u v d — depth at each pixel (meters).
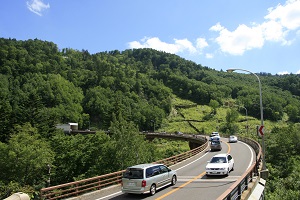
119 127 50.94
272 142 56.81
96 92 187.75
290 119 167.50
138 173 15.97
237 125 148.25
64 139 58.72
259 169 22.75
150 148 57.62
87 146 49.28
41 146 48.22
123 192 16.16
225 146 52.28
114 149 45.16
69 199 15.16
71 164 46.72
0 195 28.72
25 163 41.28
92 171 43.12
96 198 16.12
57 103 166.88
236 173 23.23
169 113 194.50
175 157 30.70
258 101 176.88
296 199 29.86
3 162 41.09
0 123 73.62
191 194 16.16
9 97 135.00
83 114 165.25
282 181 37.06
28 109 85.00
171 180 18.81
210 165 22.41
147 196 15.98
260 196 16.16
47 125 80.25
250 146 49.94
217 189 17.34
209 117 179.62
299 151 56.38
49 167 44.84
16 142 42.97
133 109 174.88
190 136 86.00
